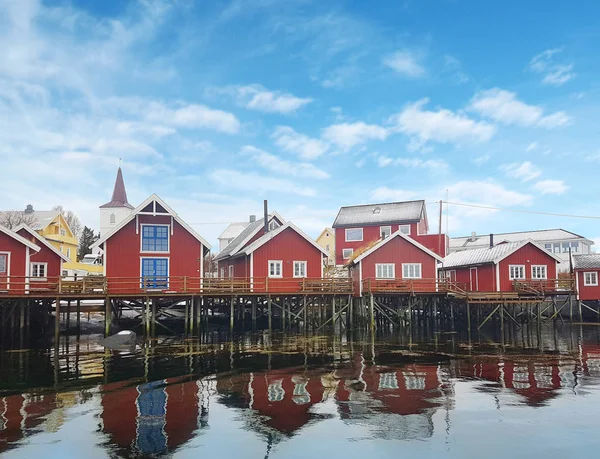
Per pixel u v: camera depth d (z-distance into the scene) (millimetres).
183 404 12570
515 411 11836
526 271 37844
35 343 26078
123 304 29375
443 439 10023
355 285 35812
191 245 31797
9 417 11555
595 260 41344
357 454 9305
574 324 38906
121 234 30703
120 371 17062
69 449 9578
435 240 52062
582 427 10680
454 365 18156
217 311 44000
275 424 10984
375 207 60938
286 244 34500
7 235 28266
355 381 15203
